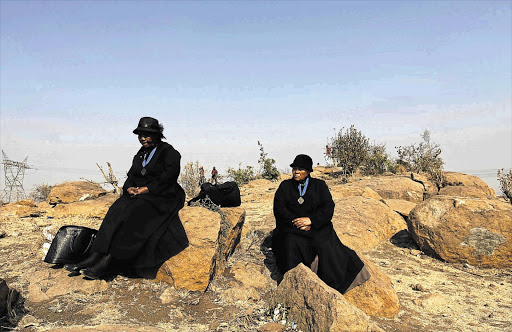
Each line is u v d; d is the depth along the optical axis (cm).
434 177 1444
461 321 439
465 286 577
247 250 633
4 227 748
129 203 460
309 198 503
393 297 454
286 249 482
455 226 701
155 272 467
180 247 464
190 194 1819
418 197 1288
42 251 566
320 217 483
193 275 453
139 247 451
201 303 428
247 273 518
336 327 334
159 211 469
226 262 557
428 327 418
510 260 664
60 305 397
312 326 356
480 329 417
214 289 461
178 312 396
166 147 489
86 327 345
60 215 848
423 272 637
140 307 404
